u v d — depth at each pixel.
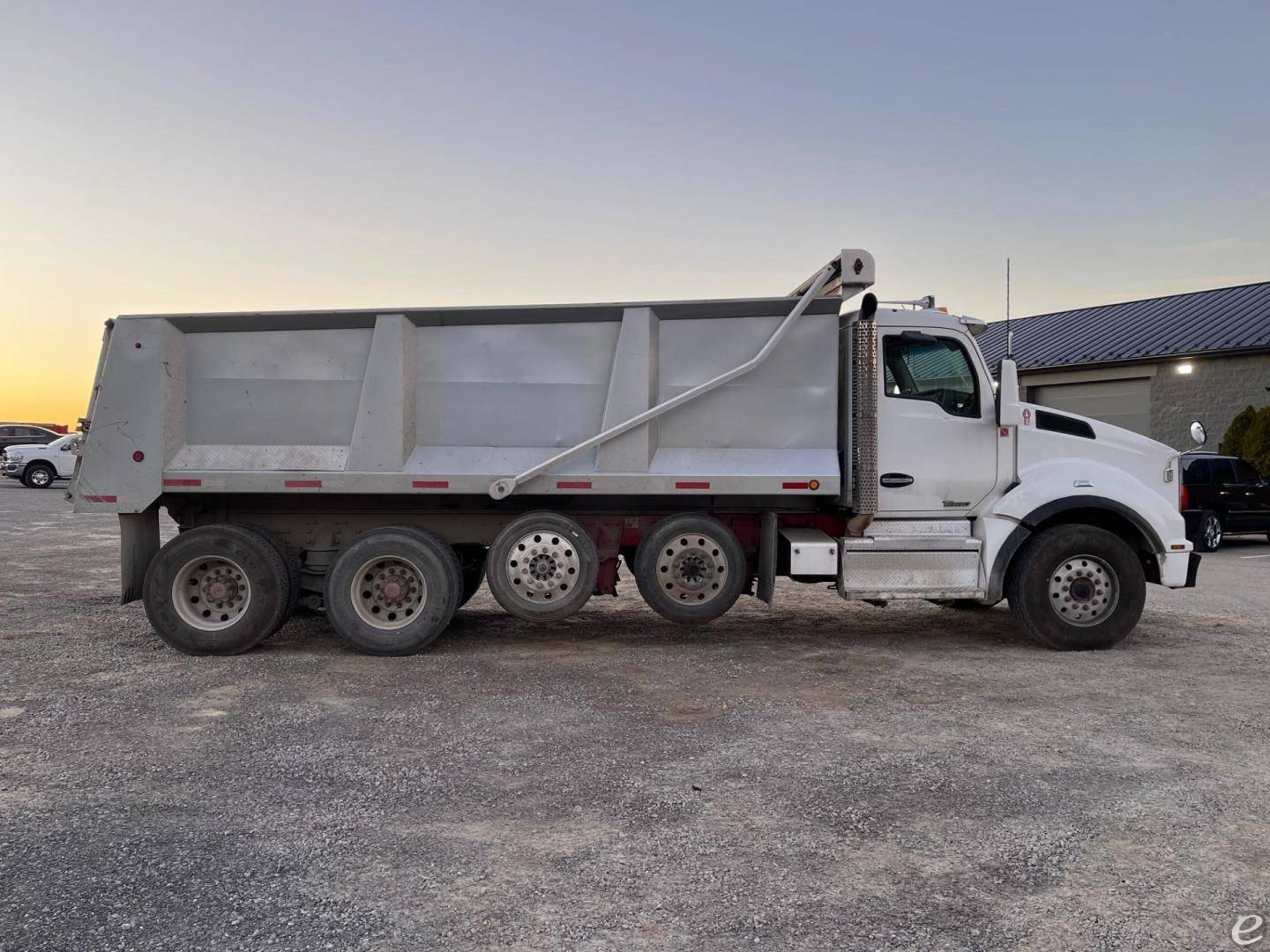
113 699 5.68
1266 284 25.52
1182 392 22.34
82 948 2.79
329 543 7.54
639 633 7.86
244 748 4.70
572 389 7.18
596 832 3.65
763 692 5.83
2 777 4.28
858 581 7.12
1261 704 5.55
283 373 7.24
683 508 7.51
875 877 3.26
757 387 7.14
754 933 2.88
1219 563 13.27
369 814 3.83
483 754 4.61
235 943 2.82
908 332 7.30
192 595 7.08
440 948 2.79
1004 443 7.36
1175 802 3.96
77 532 16.36
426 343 7.25
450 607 6.97
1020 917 2.98
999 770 4.36
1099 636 7.08
